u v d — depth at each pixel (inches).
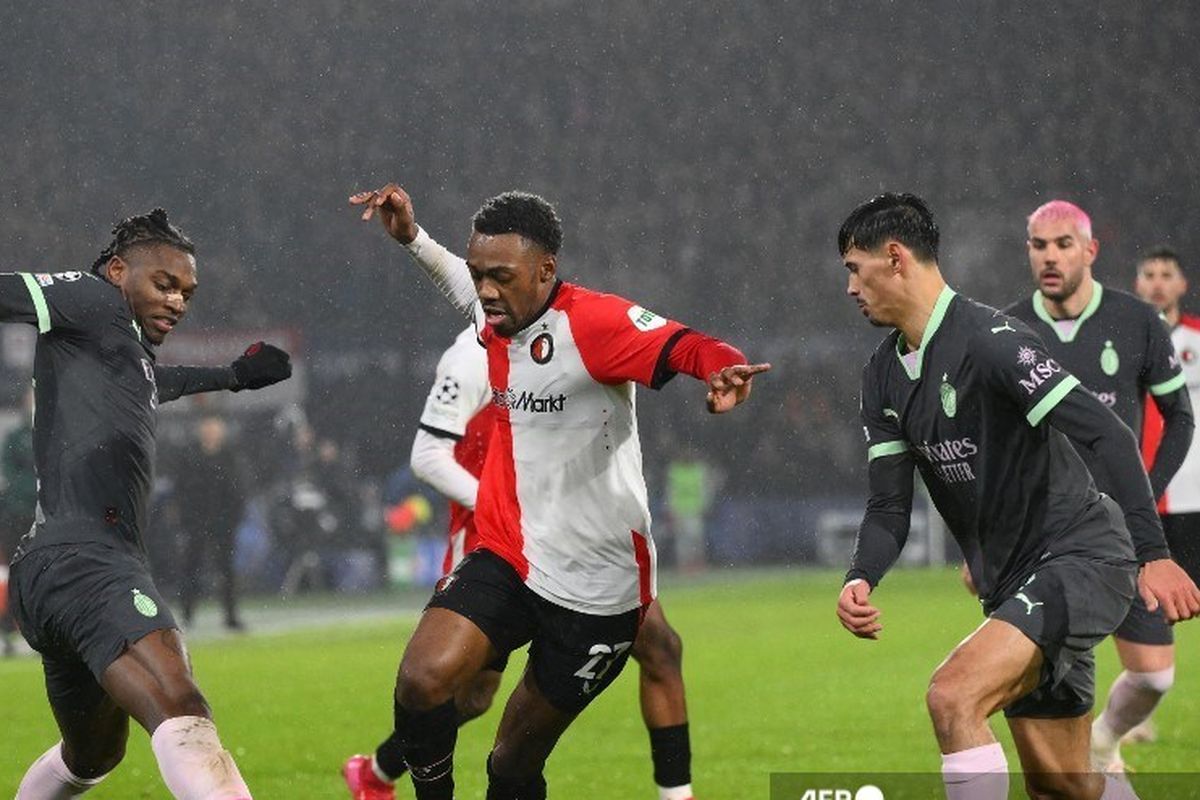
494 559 277.7
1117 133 1750.7
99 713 279.6
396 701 271.0
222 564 851.4
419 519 1152.8
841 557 1333.7
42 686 605.3
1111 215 1734.7
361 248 1617.9
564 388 270.1
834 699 529.0
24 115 1630.2
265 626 884.6
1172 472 373.1
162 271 279.1
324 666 661.3
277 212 1646.2
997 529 268.7
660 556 1305.4
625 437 275.9
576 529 275.6
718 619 831.7
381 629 837.8
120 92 1656.0
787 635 738.2
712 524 1362.0
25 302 264.1
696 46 1791.3
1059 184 1750.7
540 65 1768.0
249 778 408.8
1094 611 260.8
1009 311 391.5
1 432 1054.4
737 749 436.8
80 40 1644.9
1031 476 265.4
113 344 271.0
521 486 277.4
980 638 257.6
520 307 268.7
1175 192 1728.6
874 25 1804.9
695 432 1418.6
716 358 254.1
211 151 1663.4
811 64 1801.2
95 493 266.4
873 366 277.4
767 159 1772.9
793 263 1715.1
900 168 1776.6
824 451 1424.7
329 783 401.4
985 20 1791.3
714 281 1713.8
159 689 251.9
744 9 1796.3
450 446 357.1
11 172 1611.7
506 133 1752.0
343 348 1551.4
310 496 1125.7
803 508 1362.0
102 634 256.1
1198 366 470.6
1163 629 376.2
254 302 1595.7
